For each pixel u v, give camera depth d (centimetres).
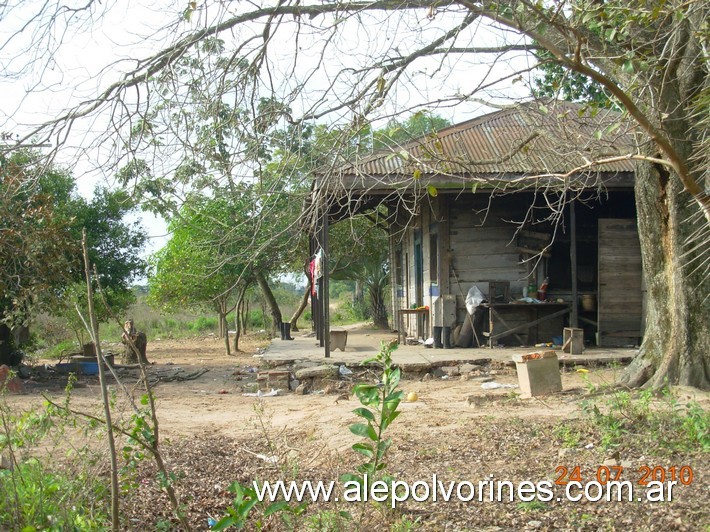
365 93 673
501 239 1598
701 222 954
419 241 1847
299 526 513
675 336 973
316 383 1280
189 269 1938
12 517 423
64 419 564
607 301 1516
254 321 3734
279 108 699
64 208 1731
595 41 758
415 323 1877
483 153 1443
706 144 645
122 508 527
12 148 709
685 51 821
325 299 1403
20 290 1286
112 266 1852
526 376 973
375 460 466
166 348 2567
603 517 517
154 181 725
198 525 534
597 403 858
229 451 761
